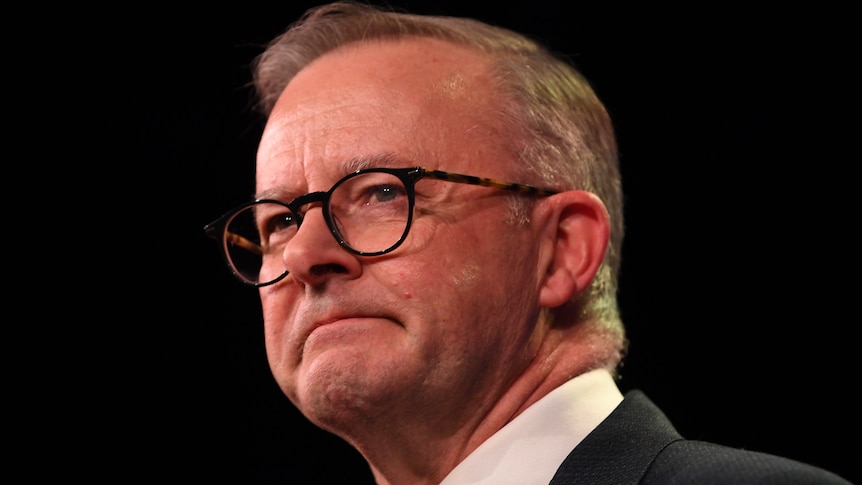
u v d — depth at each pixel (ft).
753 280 14.14
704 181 14.49
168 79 15.89
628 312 14.52
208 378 15.83
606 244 8.52
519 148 8.45
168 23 15.79
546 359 8.41
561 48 14.58
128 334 15.87
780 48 14.14
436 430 8.04
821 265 13.85
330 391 7.64
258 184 8.77
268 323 8.44
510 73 8.79
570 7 14.57
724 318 14.20
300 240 7.79
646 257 14.60
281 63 9.96
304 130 8.38
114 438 15.57
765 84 14.21
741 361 14.01
